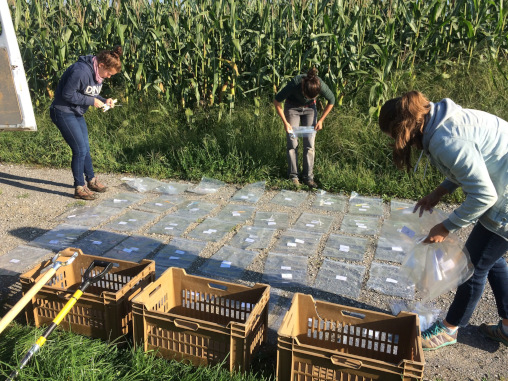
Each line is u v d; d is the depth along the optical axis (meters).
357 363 2.19
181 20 7.09
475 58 6.77
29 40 8.05
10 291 3.47
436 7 6.54
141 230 4.68
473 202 2.22
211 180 6.16
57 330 2.84
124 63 7.38
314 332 2.75
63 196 5.62
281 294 3.53
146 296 2.68
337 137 6.20
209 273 3.83
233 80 7.01
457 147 2.16
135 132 7.16
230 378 2.39
